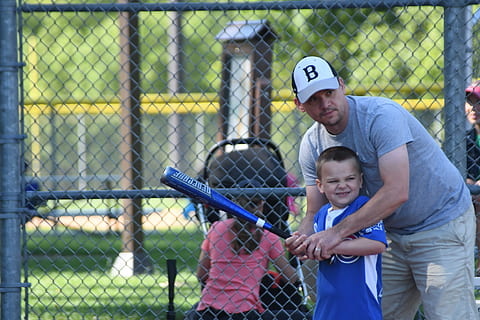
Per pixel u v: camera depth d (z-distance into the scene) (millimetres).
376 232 11734
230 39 26844
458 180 12445
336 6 13695
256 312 15555
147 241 33312
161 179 11875
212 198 12070
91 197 13953
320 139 12625
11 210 13148
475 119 17766
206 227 18594
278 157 18672
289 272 16250
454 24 13914
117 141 51250
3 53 13070
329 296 11961
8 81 13086
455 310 12305
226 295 15883
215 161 18297
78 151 47188
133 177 25812
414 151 12000
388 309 13227
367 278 11844
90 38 56781
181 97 34562
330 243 11609
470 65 16969
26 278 13531
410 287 13078
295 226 25562
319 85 11438
